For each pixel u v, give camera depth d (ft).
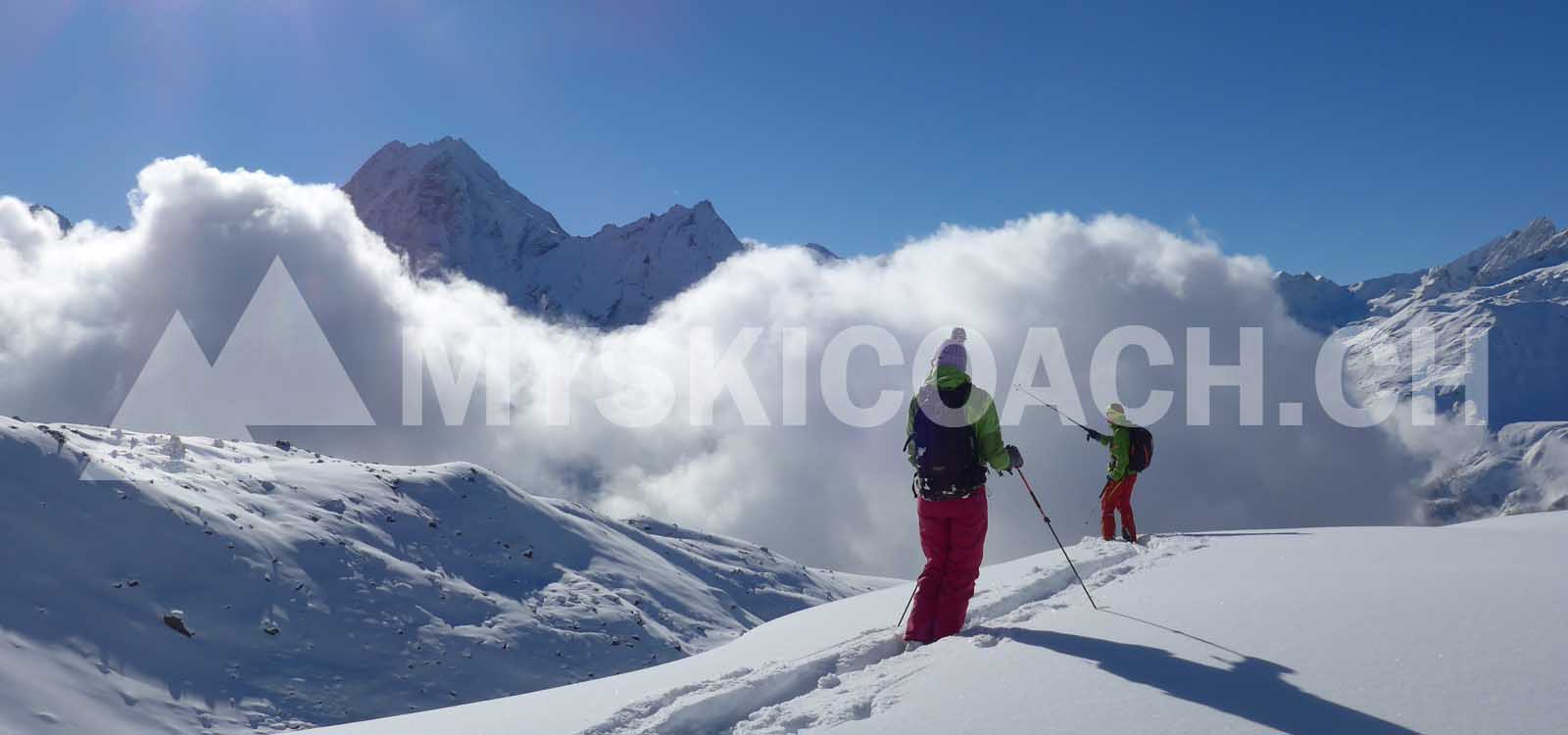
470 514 171.53
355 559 130.41
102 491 107.76
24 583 87.15
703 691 11.68
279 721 88.07
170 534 108.68
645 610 162.71
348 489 155.33
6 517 93.81
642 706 11.36
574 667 129.18
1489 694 8.80
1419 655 10.24
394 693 103.40
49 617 84.69
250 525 123.13
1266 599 14.07
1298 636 11.58
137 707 79.20
